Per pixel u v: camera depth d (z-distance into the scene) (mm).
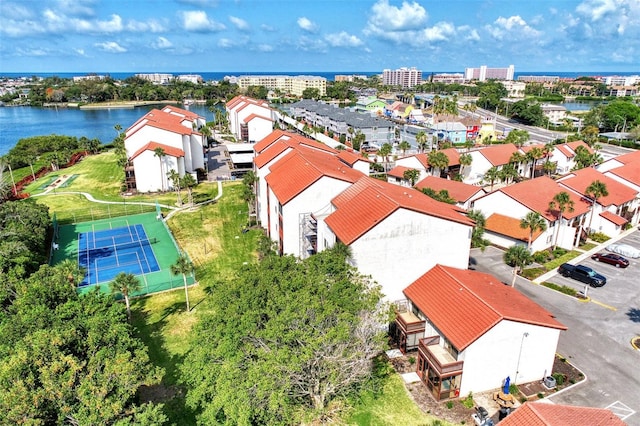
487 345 32469
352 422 30984
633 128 154000
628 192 70375
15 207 57969
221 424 26641
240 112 140500
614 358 37531
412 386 34625
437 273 40500
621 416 31188
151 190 88000
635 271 54250
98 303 33844
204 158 105625
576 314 44281
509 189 64000
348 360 28703
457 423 30875
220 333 28766
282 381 26672
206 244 62500
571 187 68562
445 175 94500
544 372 35125
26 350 25250
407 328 37594
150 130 89375
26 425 21781
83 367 26031
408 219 39656
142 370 27500
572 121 178750
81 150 126250
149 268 55281
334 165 61719
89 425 23156
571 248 61156
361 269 39719
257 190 69625
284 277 32500
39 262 50562
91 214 74438
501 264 56562
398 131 141375
